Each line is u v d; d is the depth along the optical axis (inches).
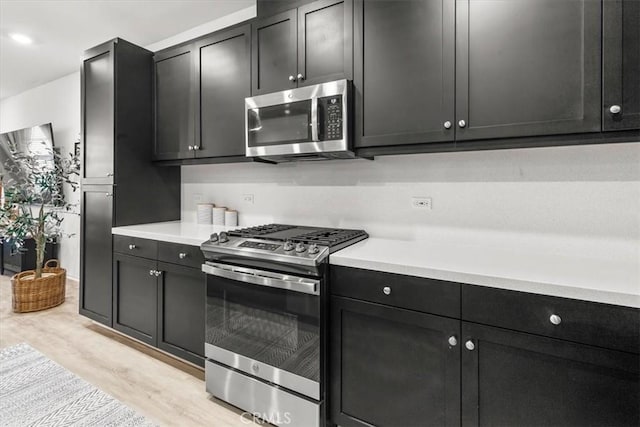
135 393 77.9
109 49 101.2
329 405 64.1
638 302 39.6
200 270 81.9
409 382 56.0
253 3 102.0
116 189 101.9
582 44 50.9
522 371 47.1
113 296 101.7
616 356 41.1
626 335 40.5
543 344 45.2
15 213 133.0
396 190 81.5
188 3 101.9
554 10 52.9
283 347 66.3
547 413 45.6
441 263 56.0
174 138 103.7
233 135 90.0
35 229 136.4
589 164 61.6
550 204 65.1
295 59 78.4
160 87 106.9
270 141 79.7
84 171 109.8
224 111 91.4
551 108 53.4
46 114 173.9
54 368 87.8
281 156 80.8
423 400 54.8
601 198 60.8
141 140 107.9
